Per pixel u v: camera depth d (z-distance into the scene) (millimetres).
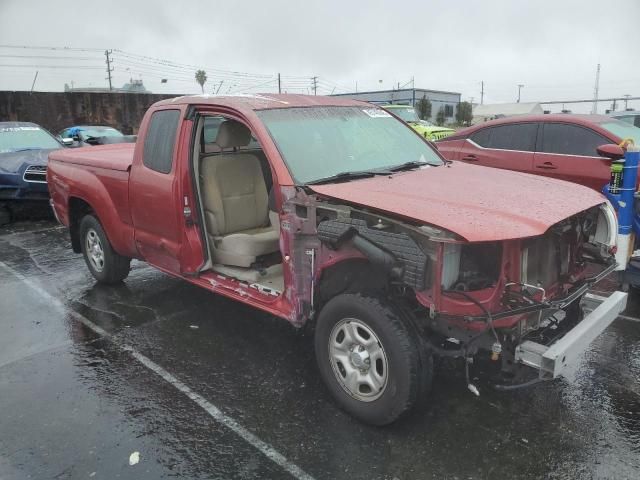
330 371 3510
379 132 4641
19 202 9500
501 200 3340
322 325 3477
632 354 4336
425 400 3273
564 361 2932
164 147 4570
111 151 6191
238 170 4746
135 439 3316
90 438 3330
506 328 3004
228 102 4188
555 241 3289
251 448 3215
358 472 2988
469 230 2820
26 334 4859
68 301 5656
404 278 2941
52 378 4066
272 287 4066
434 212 3035
